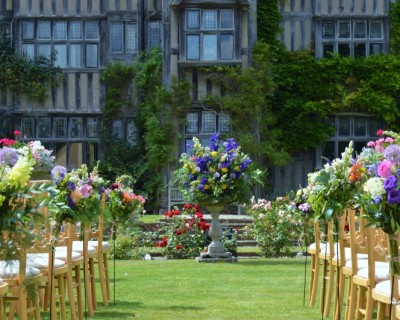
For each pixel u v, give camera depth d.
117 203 9.48
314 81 23.73
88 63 24.53
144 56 24.58
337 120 24.06
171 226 14.22
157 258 14.30
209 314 7.45
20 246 4.70
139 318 7.22
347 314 6.61
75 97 24.45
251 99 22.59
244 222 17.78
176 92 22.77
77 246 7.66
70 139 24.47
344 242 6.67
